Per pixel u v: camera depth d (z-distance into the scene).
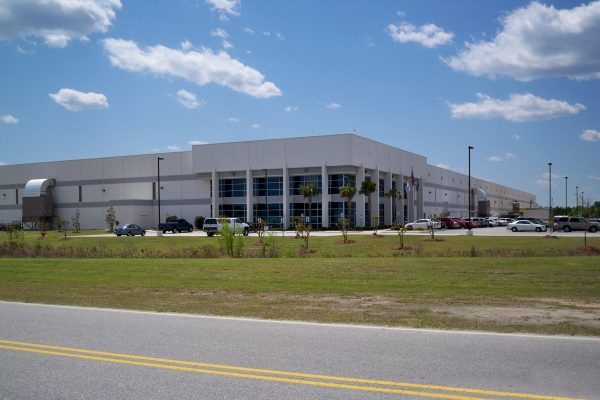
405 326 9.35
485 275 16.02
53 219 95.94
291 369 6.63
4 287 15.73
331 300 12.53
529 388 5.84
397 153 91.31
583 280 14.79
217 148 83.06
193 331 9.05
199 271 18.58
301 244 39.97
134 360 7.17
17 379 6.37
